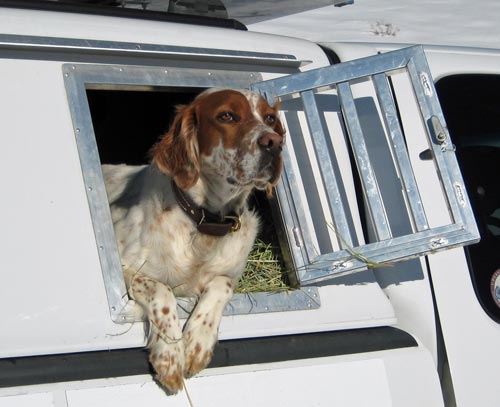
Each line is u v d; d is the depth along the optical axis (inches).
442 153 155.9
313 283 149.9
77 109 136.5
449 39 449.7
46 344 121.7
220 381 132.8
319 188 157.8
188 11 173.3
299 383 137.1
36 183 129.3
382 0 515.2
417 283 159.3
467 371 157.6
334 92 165.3
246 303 144.3
